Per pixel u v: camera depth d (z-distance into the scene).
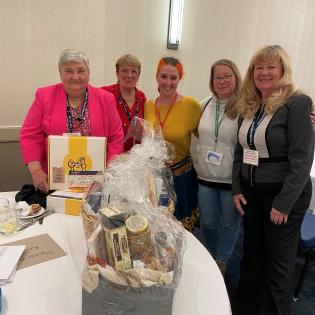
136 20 2.78
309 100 1.48
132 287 0.74
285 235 1.61
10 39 2.31
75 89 1.59
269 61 1.56
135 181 1.03
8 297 0.90
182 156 2.16
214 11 3.08
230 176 2.01
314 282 2.29
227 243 2.19
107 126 1.73
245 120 1.70
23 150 1.62
